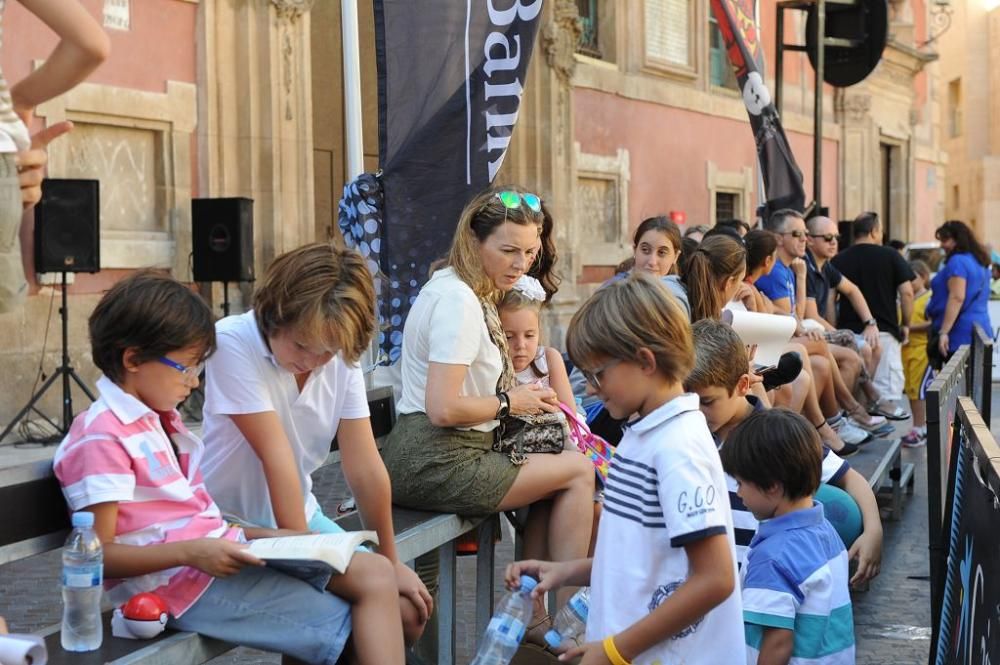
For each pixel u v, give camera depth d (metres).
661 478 2.88
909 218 28.31
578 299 16.11
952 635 3.55
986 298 11.52
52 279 9.90
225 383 3.42
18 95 2.88
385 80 5.34
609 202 17.12
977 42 44.62
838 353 8.24
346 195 5.43
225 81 11.27
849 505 4.65
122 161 10.55
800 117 22.42
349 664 3.27
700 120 19.28
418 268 5.35
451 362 4.02
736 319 5.35
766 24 21.12
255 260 11.48
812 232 10.02
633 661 2.92
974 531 3.24
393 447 4.24
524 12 5.32
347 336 3.27
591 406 5.28
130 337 3.03
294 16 11.57
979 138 44.75
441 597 4.32
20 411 9.69
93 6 10.10
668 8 18.50
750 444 3.60
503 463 4.17
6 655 2.54
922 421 11.34
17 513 3.05
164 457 3.14
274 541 3.17
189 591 3.14
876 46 13.40
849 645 3.64
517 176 15.12
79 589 2.92
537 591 3.31
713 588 2.83
